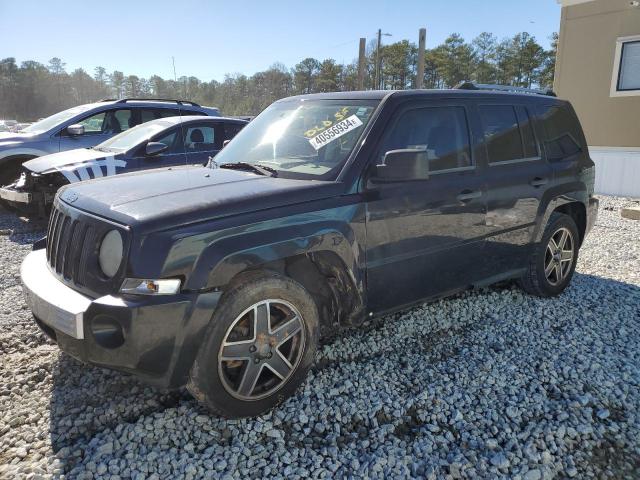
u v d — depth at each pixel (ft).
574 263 16.81
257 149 12.76
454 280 13.05
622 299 16.46
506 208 13.85
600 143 45.16
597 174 43.16
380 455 8.80
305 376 10.23
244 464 8.48
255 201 9.51
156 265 8.30
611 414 10.21
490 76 278.46
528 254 15.17
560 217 15.87
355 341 12.91
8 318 13.97
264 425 9.48
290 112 13.42
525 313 15.01
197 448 8.84
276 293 9.46
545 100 16.14
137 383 10.69
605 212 33.60
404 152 10.35
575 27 45.34
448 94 13.05
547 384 11.17
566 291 17.04
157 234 8.46
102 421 9.48
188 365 8.72
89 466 8.24
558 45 46.75
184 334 8.50
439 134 12.56
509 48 274.77
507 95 14.79
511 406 10.24
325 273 10.84
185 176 11.23
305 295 9.91
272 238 9.25
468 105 13.39
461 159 12.94
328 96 13.19
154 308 8.21
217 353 8.85
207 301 8.59
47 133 28.17
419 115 12.21
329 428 9.53
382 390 10.74
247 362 9.25
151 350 8.34
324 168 11.03
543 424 9.72
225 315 8.86
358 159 10.90
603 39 43.70
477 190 12.92
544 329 13.97
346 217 10.36
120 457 8.54
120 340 8.32
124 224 8.67
